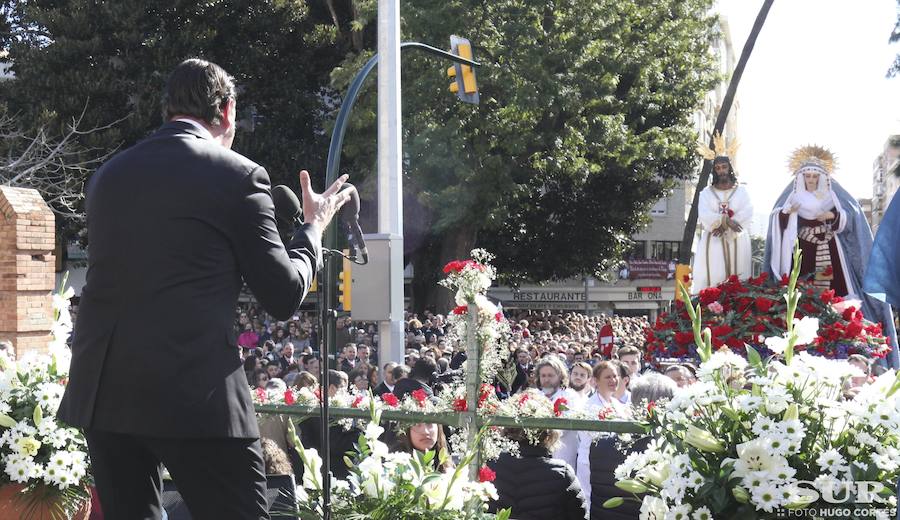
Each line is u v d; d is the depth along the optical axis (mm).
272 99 32625
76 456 4238
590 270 38344
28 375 4461
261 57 31750
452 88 15492
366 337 20984
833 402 3355
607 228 37688
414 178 28562
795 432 3250
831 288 9055
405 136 28219
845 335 7797
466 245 31375
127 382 2646
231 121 3082
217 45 31891
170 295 2674
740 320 8250
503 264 37031
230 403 2686
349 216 3834
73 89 29703
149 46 30094
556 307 55562
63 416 2809
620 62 29656
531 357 15930
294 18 32344
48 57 30062
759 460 3256
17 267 12070
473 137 28781
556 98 28062
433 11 27500
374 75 28125
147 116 29703
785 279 8328
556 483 5559
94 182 2898
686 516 3314
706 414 3457
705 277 9727
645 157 33750
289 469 5160
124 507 2883
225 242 2750
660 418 3531
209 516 2742
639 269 56844
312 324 24844
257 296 2795
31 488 4223
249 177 2799
